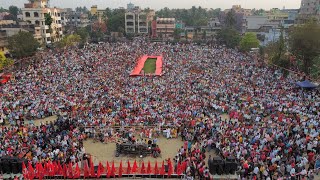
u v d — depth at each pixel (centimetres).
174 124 3634
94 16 19738
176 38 14438
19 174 2606
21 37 7519
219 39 13275
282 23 12538
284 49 7425
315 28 6194
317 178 2553
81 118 3753
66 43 10219
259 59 8494
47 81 5644
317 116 3650
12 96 4659
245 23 15175
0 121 3738
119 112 3966
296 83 5309
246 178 2562
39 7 10806
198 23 18925
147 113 3925
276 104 4225
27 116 4038
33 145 2945
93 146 3306
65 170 2616
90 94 4866
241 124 3516
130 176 2684
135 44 12125
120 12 16900
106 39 13850
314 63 6444
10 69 6800
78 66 7088
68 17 19262
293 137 3055
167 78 6119
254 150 2822
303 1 12425
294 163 2572
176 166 2722
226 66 7469
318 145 2853
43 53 8750
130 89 5175
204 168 2648
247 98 4647
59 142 3078
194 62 8012
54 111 4209
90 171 2650
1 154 2811
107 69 6944
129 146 3089
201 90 5141
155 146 3156
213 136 3228
